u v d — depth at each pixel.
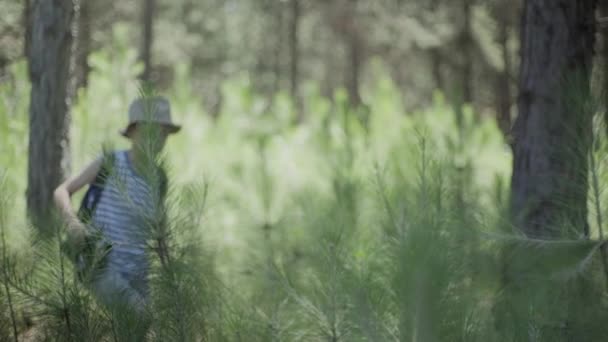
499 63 36.34
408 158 4.84
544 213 6.01
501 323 4.46
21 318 5.20
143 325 4.96
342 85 57.09
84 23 22.08
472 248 4.55
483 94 40.31
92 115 12.11
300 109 37.53
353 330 4.56
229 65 61.47
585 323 4.45
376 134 12.37
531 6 6.95
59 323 5.09
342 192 5.70
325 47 60.09
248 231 6.61
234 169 9.05
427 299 3.57
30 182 8.13
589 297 4.57
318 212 5.68
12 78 11.69
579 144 4.75
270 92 62.59
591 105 4.73
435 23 37.81
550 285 4.55
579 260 4.57
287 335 4.86
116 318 4.97
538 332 4.40
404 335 3.68
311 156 11.65
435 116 12.46
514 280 4.59
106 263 5.20
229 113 15.74
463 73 38.47
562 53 6.76
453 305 3.96
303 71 64.06
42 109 8.14
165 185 5.12
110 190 5.41
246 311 4.99
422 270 3.55
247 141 13.88
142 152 5.07
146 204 5.02
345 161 7.34
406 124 13.30
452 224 4.50
